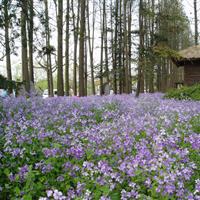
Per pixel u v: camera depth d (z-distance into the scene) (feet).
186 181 15.88
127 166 15.98
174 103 44.06
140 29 89.76
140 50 84.94
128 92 97.40
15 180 15.24
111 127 24.04
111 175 15.15
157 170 15.58
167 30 121.49
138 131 23.66
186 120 28.35
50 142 20.30
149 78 114.93
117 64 113.50
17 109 32.71
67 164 16.51
